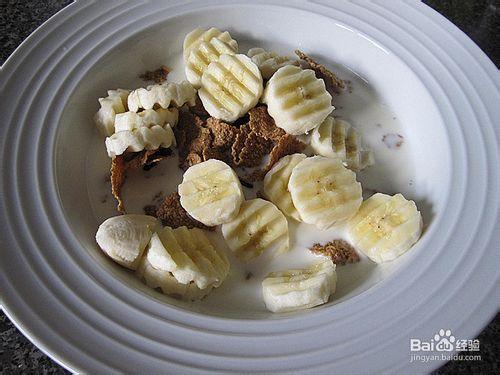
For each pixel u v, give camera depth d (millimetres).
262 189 243
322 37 284
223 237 229
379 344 179
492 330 203
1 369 193
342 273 221
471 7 310
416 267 199
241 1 282
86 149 253
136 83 280
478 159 226
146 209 239
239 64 258
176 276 204
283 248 225
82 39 265
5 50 285
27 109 240
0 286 191
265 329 185
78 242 207
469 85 248
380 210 225
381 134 262
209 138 251
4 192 216
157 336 183
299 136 256
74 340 180
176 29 282
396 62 263
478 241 203
